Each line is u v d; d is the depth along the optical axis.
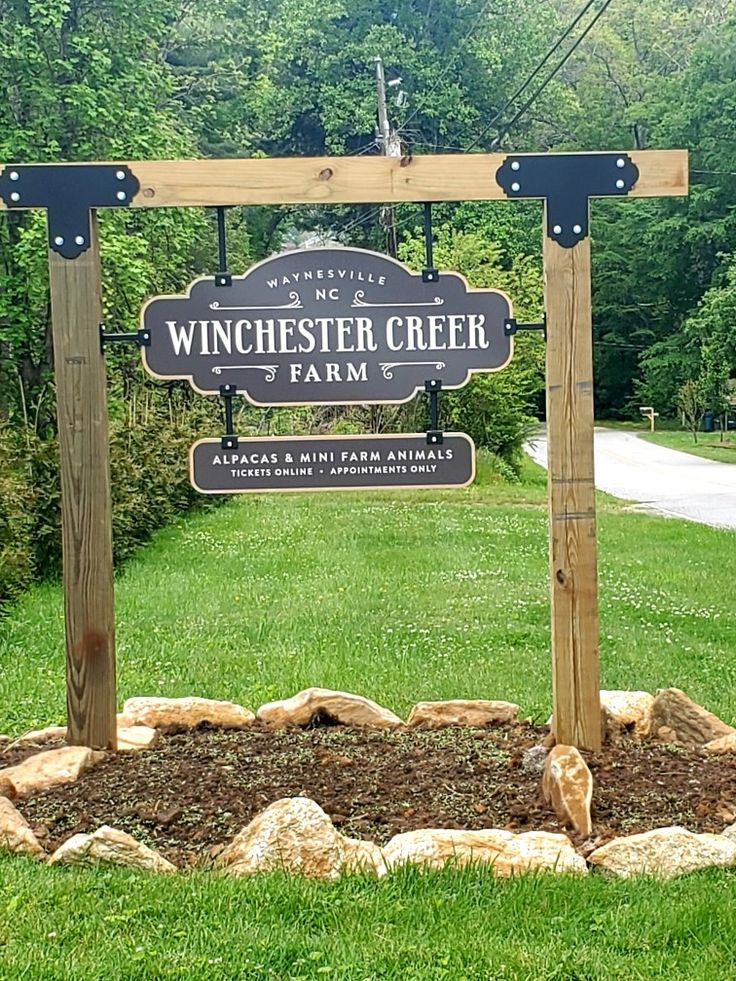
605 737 5.41
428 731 5.65
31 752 5.44
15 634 9.22
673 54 63.41
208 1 37.50
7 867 4.08
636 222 56.62
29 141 19.39
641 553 14.12
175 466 16.94
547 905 3.82
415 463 5.23
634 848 4.17
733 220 52.16
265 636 8.98
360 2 47.09
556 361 5.10
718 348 43.31
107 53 19.86
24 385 20.05
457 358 5.20
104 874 4.03
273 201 5.13
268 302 5.16
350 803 4.63
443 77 46.03
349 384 5.19
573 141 55.72
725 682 7.61
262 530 15.95
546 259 5.12
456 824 4.45
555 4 61.81
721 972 3.43
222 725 5.78
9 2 18.94
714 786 4.82
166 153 21.03
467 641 8.78
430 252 5.20
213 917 3.72
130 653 8.34
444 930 3.66
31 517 11.14
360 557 13.36
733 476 27.75
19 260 18.72
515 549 14.27
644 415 54.75
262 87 40.44
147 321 5.16
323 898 3.84
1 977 3.34
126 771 4.98
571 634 5.11
